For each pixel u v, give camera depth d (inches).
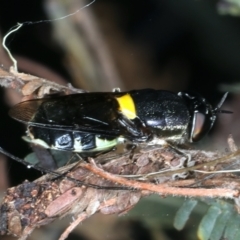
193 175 3.0
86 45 3.8
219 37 4.0
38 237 3.6
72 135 3.2
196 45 4.0
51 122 3.2
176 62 4.1
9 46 3.9
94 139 3.2
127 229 3.6
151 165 3.0
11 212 2.9
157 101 3.2
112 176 2.9
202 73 4.0
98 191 2.9
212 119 3.3
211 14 3.9
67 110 3.2
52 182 2.9
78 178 2.9
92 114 3.2
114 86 3.9
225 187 3.0
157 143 3.2
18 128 3.7
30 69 3.9
